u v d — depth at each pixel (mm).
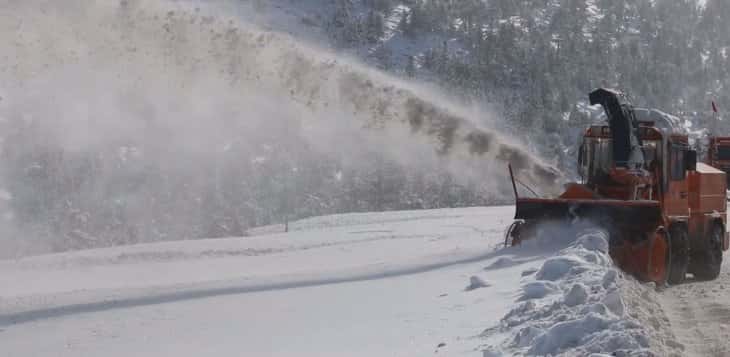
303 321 14406
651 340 10023
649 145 20844
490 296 14242
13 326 15961
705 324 13633
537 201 20703
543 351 9266
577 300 11453
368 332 12641
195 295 18828
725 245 23297
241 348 12531
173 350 12859
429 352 10500
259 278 21766
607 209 19562
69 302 18609
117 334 14555
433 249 29906
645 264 18641
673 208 20797
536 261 18125
